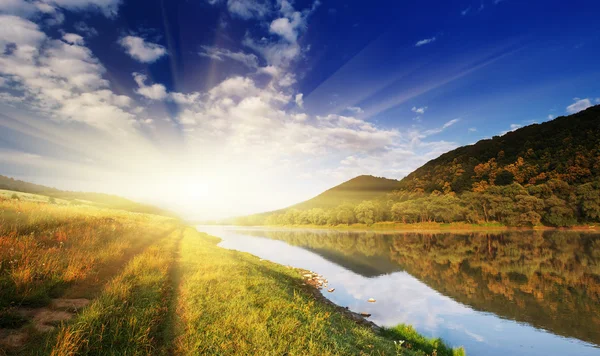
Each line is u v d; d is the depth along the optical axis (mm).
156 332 8758
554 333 16438
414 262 42062
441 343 14039
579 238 66750
